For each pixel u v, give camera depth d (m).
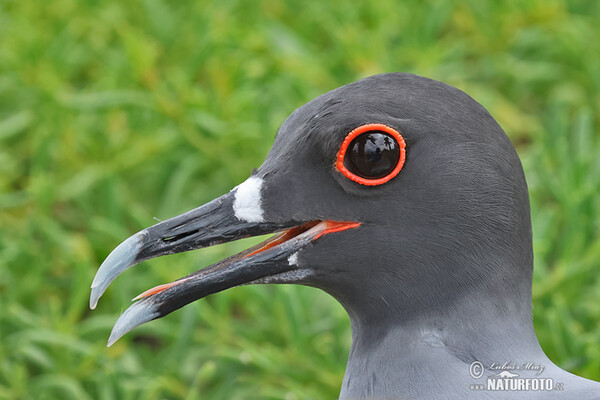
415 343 7.01
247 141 12.90
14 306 11.03
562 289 10.84
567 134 13.44
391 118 6.82
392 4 15.00
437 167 6.85
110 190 12.14
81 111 13.38
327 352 10.38
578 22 14.69
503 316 6.96
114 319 10.94
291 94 13.41
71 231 12.77
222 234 7.16
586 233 11.11
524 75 14.23
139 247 7.12
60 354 10.76
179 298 7.14
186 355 10.80
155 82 13.17
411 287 7.04
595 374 9.84
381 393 7.09
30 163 13.55
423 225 6.93
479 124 6.90
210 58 13.63
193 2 15.12
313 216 7.05
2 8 15.66
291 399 9.96
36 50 14.05
